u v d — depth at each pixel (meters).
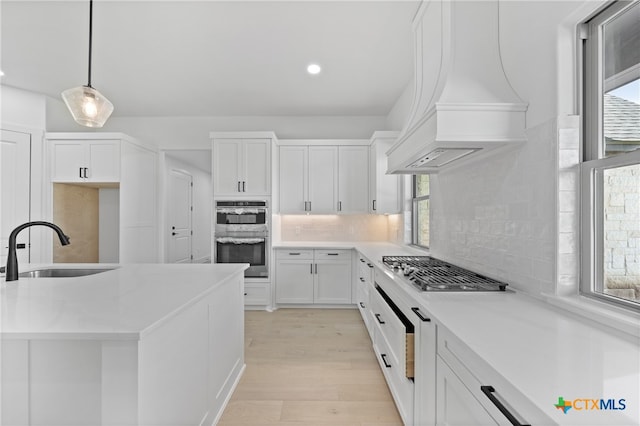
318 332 3.57
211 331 1.95
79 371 1.18
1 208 4.02
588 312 1.26
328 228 5.09
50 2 2.62
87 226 4.90
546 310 1.40
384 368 2.45
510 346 1.01
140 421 1.17
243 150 4.52
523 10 1.66
